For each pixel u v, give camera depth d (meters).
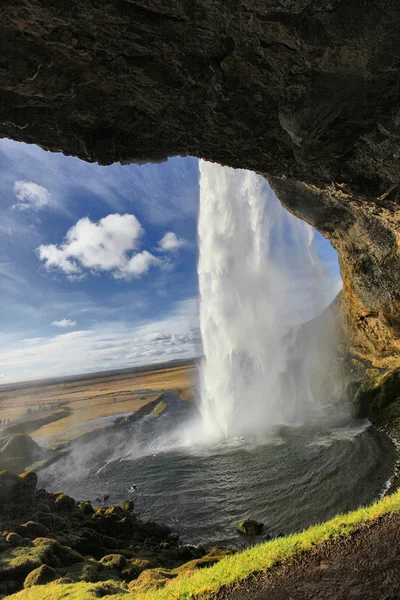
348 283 31.48
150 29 6.77
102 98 8.58
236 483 20.75
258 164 11.40
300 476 19.66
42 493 19.11
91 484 25.56
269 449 24.95
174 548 15.22
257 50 7.00
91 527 16.14
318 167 11.00
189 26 6.71
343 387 32.44
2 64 6.97
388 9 5.75
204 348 39.44
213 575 8.39
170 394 80.25
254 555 8.98
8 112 8.49
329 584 6.91
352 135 9.09
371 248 24.16
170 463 26.47
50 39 6.74
